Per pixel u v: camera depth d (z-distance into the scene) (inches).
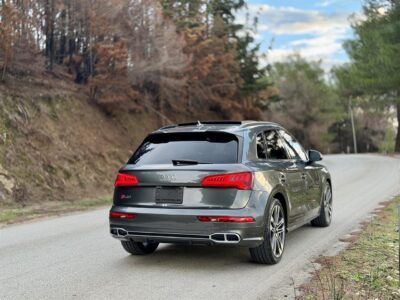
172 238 226.7
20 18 709.3
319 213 334.3
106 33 828.6
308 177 303.0
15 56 725.9
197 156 232.8
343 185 650.2
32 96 731.4
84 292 200.7
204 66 1093.1
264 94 1439.5
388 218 367.6
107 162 773.9
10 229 379.2
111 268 240.5
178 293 197.0
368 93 1672.0
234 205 218.7
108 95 877.2
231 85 1252.5
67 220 425.7
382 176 771.4
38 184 606.9
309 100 2687.0
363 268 226.7
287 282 210.1
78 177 679.1
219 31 1261.1
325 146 3073.3
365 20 1505.9
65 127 750.5
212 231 217.9
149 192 234.4
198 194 223.5
